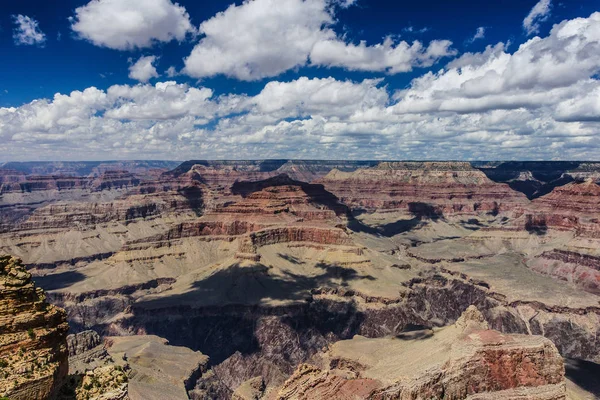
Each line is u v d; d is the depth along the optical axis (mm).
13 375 60250
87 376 69938
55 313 68250
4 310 63281
